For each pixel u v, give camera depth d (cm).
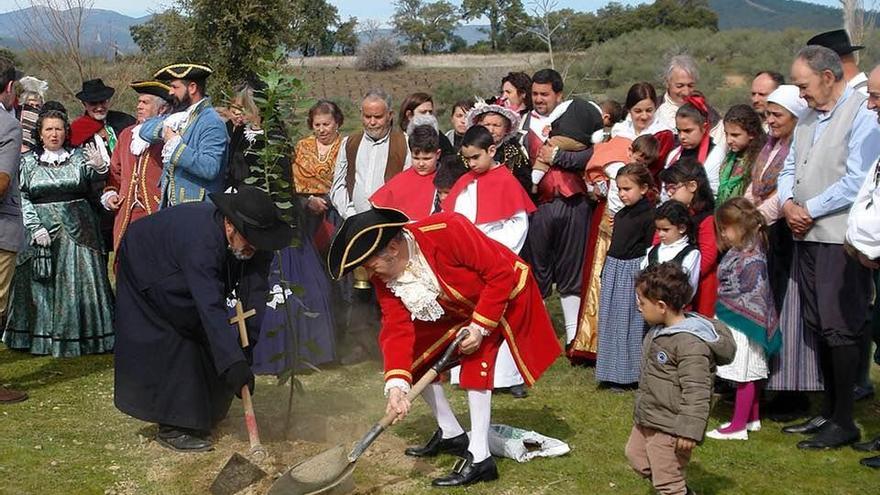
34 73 1912
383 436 570
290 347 684
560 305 874
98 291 756
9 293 639
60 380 689
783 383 573
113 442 566
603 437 570
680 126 656
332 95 3528
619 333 649
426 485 502
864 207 507
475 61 4356
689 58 733
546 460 534
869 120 528
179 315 526
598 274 703
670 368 436
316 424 591
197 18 1628
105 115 842
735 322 558
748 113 614
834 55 545
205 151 666
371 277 481
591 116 719
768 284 561
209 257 515
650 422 441
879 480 509
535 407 624
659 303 438
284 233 504
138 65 1948
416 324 494
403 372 471
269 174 547
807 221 545
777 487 502
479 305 475
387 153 726
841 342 542
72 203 745
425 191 667
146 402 539
